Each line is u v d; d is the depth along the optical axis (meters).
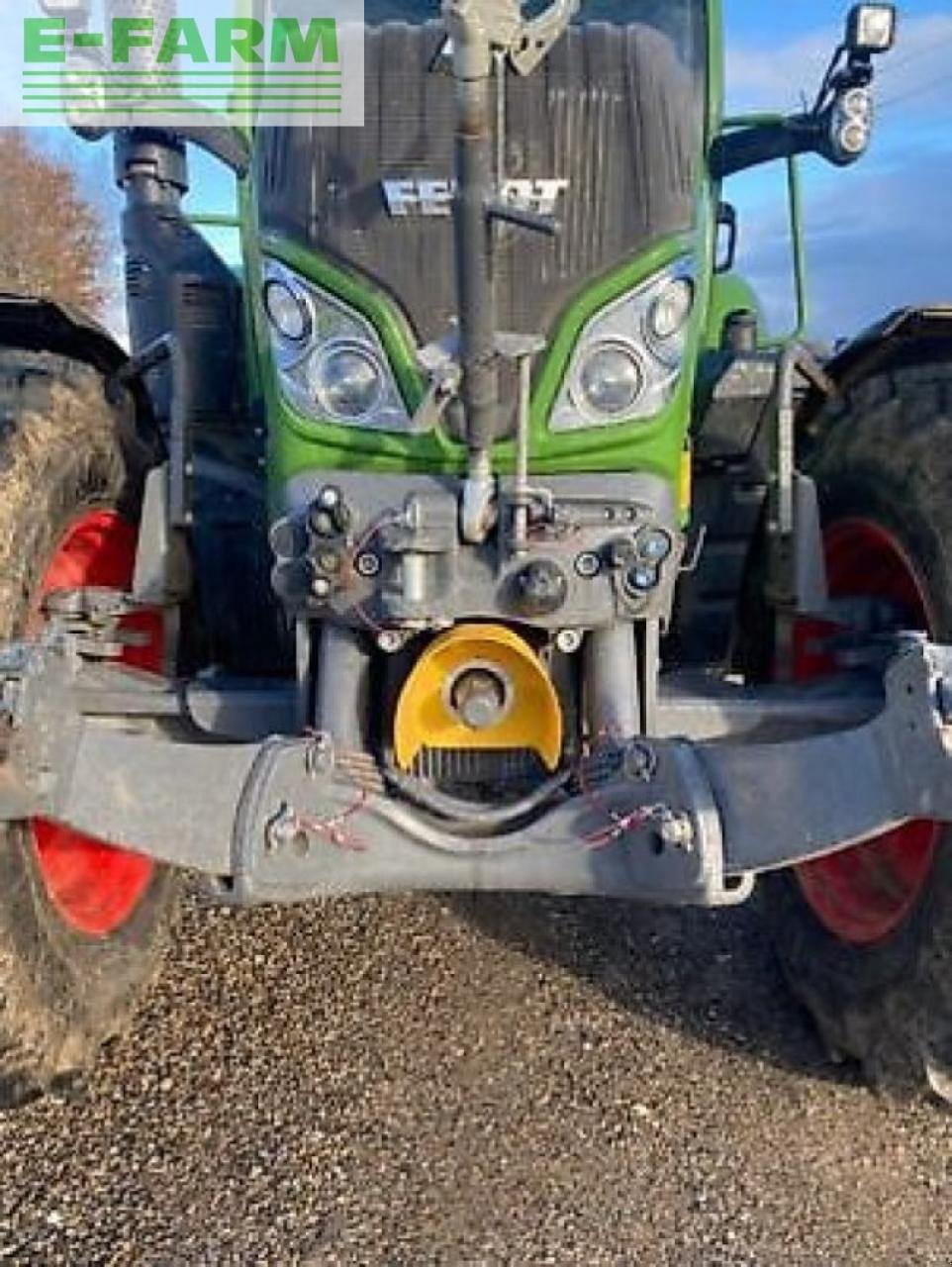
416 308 2.99
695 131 3.23
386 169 3.05
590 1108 2.96
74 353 3.46
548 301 3.01
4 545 2.94
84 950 3.08
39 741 2.58
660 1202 2.63
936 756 2.45
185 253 4.61
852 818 2.57
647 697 2.93
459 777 2.93
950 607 2.94
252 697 3.07
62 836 3.18
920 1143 2.87
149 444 3.64
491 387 2.67
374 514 2.89
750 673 3.62
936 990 2.84
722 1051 3.23
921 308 3.04
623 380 3.02
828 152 3.38
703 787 2.66
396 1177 2.70
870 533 3.28
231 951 3.64
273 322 3.09
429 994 3.44
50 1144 2.79
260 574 3.62
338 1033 3.24
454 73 2.42
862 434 3.28
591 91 3.09
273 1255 2.46
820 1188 2.70
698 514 3.65
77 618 3.16
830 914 3.23
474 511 2.75
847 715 3.01
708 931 3.88
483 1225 2.55
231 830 2.68
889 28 3.23
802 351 3.41
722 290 4.17
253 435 3.66
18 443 3.06
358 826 2.76
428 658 2.82
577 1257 2.46
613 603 2.84
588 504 2.86
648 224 3.08
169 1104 2.94
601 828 2.77
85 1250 2.46
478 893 4.05
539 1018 3.35
